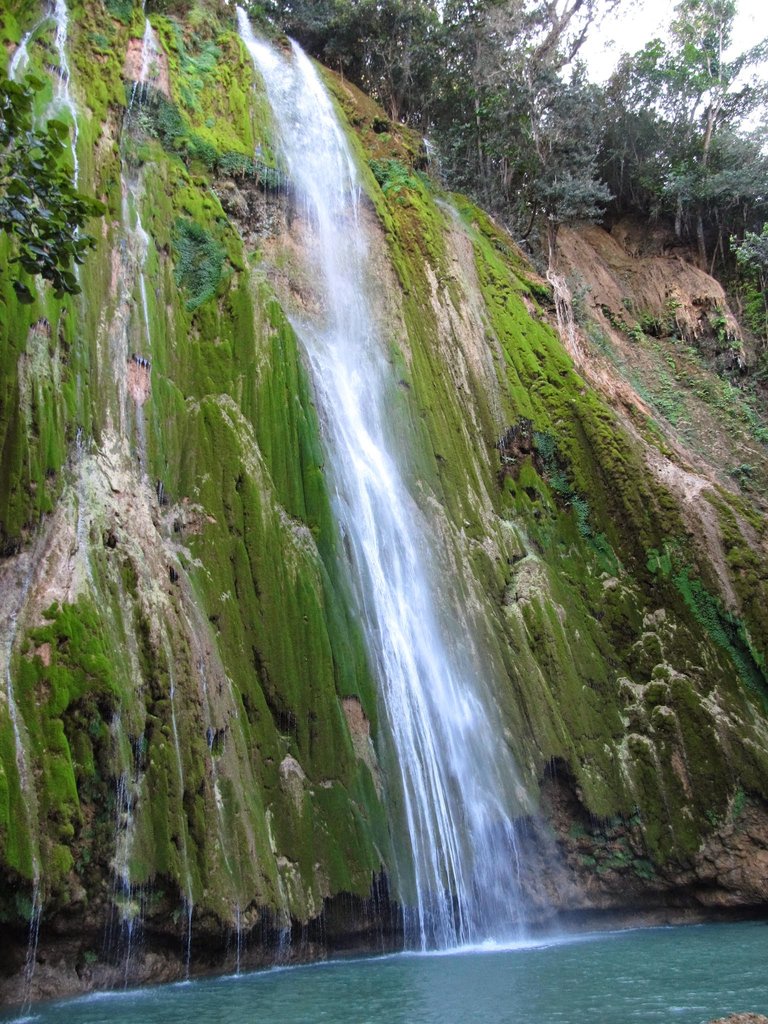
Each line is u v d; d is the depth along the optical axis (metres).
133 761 10.98
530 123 31.58
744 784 18.89
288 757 13.52
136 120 19.09
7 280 12.63
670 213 39.88
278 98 24.98
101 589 11.81
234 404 16.69
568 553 21.83
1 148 10.96
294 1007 8.95
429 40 32.47
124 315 15.40
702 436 30.50
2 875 9.11
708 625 20.97
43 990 9.53
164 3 23.48
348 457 18.27
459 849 14.95
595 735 18.70
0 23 16.12
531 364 24.61
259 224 21.56
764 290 36.72
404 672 16.14
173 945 10.78
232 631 13.88
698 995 9.44
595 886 17.33
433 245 25.38
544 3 35.81
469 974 11.16
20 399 12.17
